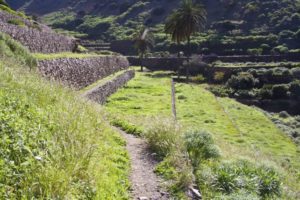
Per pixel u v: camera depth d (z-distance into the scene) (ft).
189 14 196.95
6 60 42.52
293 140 104.42
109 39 334.65
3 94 25.41
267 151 78.54
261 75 195.21
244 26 300.61
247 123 110.22
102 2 445.78
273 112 166.81
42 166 17.74
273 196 30.32
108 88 110.22
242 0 335.67
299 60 232.94
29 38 93.97
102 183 22.13
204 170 30.53
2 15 106.22
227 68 211.00
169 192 26.03
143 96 117.50
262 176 32.30
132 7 395.34
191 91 153.89
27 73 39.11
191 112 106.11
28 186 16.74
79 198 18.57
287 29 283.18
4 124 20.29
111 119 49.93
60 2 503.61
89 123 30.71
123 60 190.49
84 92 84.58
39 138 21.30
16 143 18.83
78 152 21.80
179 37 202.18
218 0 343.05
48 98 31.24
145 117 63.98
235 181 29.48
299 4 314.55
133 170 29.73
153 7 385.91
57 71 76.07
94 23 386.73
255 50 254.27
